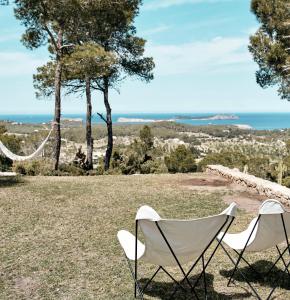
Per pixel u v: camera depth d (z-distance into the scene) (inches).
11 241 195.9
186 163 609.3
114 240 198.2
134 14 658.8
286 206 268.1
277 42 572.1
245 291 141.2
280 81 599.5
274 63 568.1
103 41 639.8
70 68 548.1
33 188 336.8
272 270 159.3
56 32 591.8
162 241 118.2
